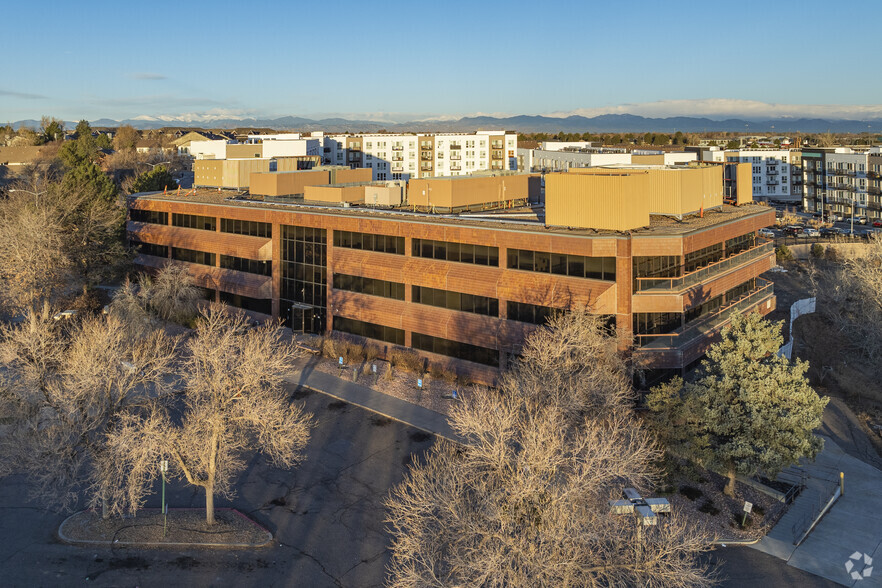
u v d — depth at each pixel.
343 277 61.00
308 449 42.91
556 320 45.31
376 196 66.81
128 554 31.75
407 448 43.00
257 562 31.48
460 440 43.66
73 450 33.97
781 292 84.12
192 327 66.69
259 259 66.31
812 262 98.38
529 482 23.86
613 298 46.56
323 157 162.12
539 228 50.31
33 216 69.38
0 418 34.38
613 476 28.44
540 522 24.91
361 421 47.00
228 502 36.78
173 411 46.41
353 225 59.31
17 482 38.31
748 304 57.31
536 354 39.69
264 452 42.34
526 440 26.75
